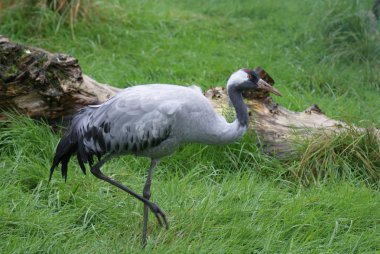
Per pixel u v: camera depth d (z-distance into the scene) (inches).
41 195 396.8
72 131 374.9
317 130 471.2
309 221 375.2
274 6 885.8
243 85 378.6
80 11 693.3
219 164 454.3
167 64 657.6
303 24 783.1
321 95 629.3
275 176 442.9
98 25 693.9
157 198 402.3
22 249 334.0
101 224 374.3
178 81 599.2
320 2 764.0
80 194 398.0
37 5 669.3
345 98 617.9
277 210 387.2
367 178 441.1
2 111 446.0
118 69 625.6
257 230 361.7
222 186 414.3
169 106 357.1
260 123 474.6
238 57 698.8
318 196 403.9
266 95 489.7
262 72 485.1
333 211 392.5
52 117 451.5
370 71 670.5
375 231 372.2
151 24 743.7
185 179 419.8
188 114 361.1
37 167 416.2
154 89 367.9
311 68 676.7
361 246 359.3
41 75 431.2
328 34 739.4
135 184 419.5
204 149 461.1
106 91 470.6
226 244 349.7
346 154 450.3
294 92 608.1
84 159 371.9
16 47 432.1
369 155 453.7
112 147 365.4
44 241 341.7
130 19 736.3
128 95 364.8
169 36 741.9
